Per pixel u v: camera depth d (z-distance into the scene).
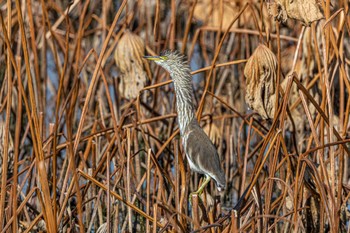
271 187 10.65
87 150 13.29
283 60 19.09
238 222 10.48
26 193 12.95
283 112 10.78
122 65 14.05
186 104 11.80
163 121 16.14
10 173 13.04
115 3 22.12
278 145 10.69
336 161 13.30
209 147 11.33
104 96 18.45
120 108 16.58
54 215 10.01
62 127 16.16
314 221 12.16
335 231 10.49
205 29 17.31
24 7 17.05
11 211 10.82
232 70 18.31
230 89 17.72
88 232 11.66
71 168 10.98
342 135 11.59
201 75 20.56
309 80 14.98
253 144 16.72
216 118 15.36
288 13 10.94
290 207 11.96
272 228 10.90
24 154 16.16
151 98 17.00
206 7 20.59
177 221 9.89
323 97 11.41
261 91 11.42
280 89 11.59
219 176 11.20
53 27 18.98
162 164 14.75
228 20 19.92
